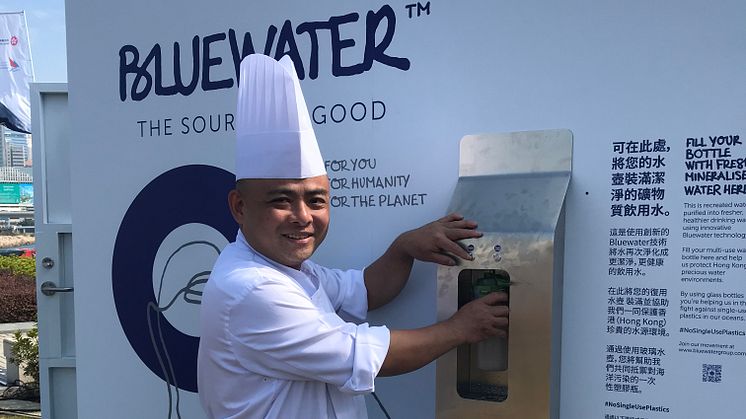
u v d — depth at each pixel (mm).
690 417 1226
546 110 1315
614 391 1280
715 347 1207
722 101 1182
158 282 1771
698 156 1203
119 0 1756
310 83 1543
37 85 2703
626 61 1247
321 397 1151
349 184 1520
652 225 1242
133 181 1785
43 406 2814
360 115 1498
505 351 1242
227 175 1663
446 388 1263
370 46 1476
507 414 1206
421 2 1417
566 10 1289
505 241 1210
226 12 1624
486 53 1364
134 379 1814
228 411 1170
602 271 1281
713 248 1203
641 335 1258
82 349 1871
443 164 1419
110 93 1794
